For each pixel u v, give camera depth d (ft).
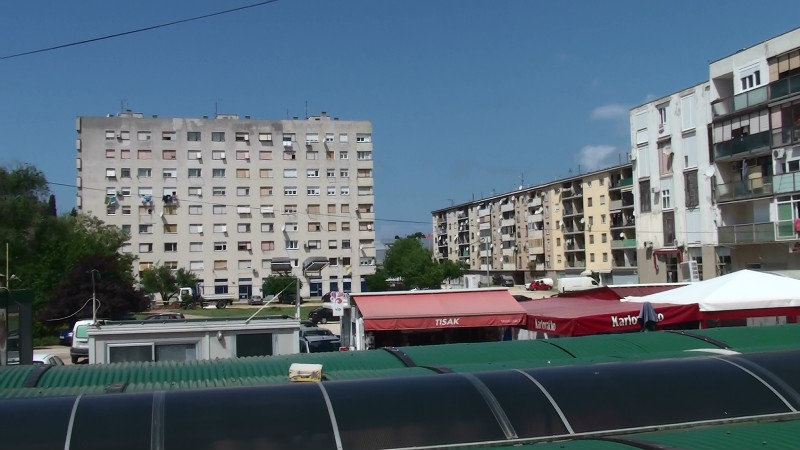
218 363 40.98
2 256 145.07
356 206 312.50
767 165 139.13
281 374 38.22
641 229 173.47
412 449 25.86
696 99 154.61
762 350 41.86
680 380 31.14
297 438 25.75
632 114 176.45
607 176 286.05
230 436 25.40
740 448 23.85
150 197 295.48
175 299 277.23
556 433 27.53
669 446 23.66
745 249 144.46
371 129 315.99
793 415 29.68
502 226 373.61
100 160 292.40
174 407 26.66
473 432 27.07
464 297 69.31
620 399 29.55
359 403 27.86
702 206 152.97
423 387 29.32
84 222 219.82
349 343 76.28
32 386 34.35
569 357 42.16
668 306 57.72
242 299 301.02
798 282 60.49
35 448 23.94
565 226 317.22
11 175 153.89
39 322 153.89
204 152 301.02
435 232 473.67
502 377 30.73
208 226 300.20
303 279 304.50
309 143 310.24
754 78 138.92
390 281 321.11
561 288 159.94
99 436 24.72
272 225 305.94
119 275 164.14
